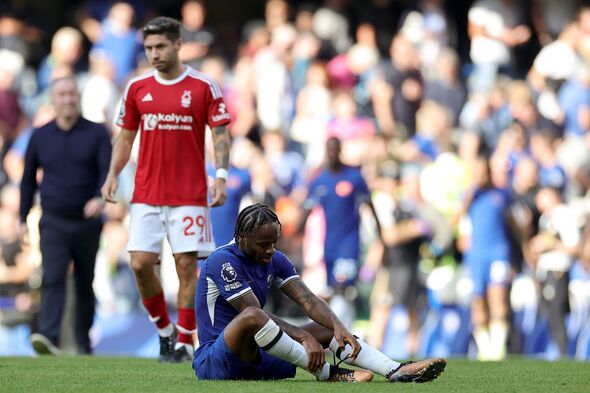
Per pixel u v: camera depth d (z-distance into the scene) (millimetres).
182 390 24141
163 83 33344
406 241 54781
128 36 68250
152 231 33344
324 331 26281
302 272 55875
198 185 33500
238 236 25984
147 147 33375
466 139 59250
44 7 80688
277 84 68188
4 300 52312
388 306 55156
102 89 64312
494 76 73125
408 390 24062
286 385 24734
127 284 55688
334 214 54688
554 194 57219
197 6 71062
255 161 56719
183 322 33688
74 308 44031
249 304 25812
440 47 73250
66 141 41688
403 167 59812
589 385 26719
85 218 41844
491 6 74312
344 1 74812
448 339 54688
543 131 64625
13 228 53281
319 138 62781
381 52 76750
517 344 54469
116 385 25906
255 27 79000
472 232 54188
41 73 71000
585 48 72625
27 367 31719
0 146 65000
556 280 54844
